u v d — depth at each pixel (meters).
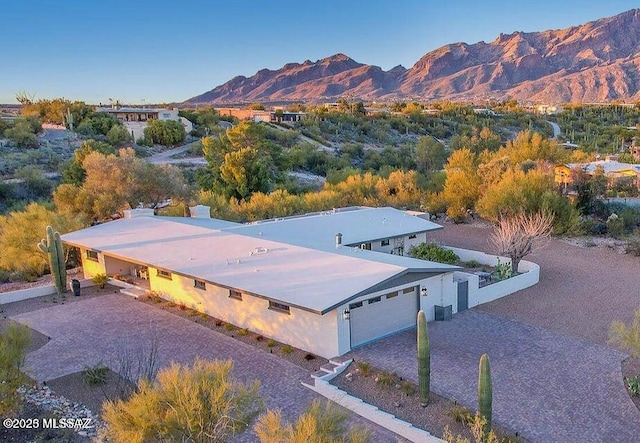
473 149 78.19
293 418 13.54
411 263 20.28
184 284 22.41
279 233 26.09
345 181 52.50
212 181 50.31
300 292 17.39
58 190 38.53
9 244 29.38
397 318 19.25
